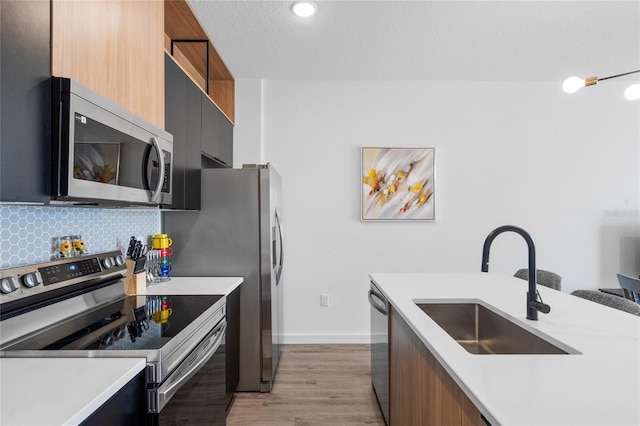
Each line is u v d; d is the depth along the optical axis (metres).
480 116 3.52
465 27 2.49
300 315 3.47
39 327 1.29
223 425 1.87
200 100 2.38
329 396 2.42
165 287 2.12
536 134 3.52
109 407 0.91
